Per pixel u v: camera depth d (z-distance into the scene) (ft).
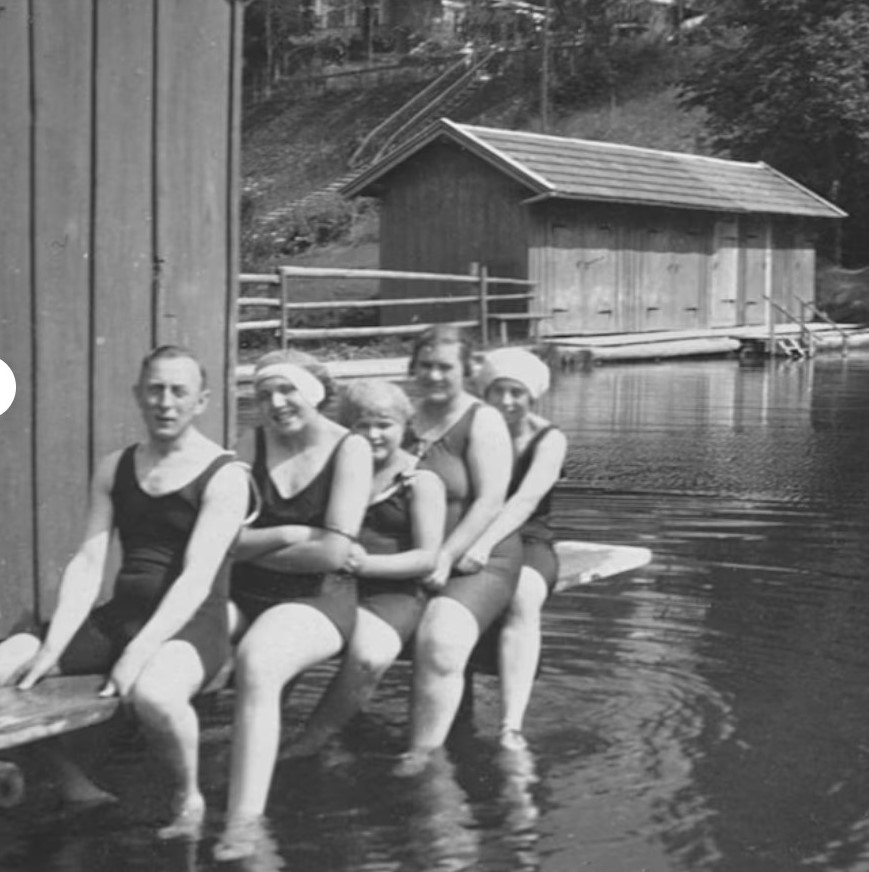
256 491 16.81
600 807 15.99
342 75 182.50
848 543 30.12
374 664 17.12
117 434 18.63
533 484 18.62
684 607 24.67
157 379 15.53
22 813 15.79
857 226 128.06
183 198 19.25
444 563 17.60
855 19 121.49
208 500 15.62
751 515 33.32
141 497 15.84
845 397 63.93
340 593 16.76
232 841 14.99
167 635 15.23
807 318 111.04
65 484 18.11
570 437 48.78
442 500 17.62
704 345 92.43
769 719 18.98
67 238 17.98
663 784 16.70
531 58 166.91
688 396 64.34
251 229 143.95
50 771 16.48
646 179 94.63
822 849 14.97
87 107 18.10
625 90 159.02
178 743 15.25
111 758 17.39
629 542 30.14
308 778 16.76
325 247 138.31
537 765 17.28
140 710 15.02
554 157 90.38
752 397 63.93
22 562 17.71
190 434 15.97
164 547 15.89
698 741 18.15
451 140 88.94
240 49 19.79
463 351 18.30
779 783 16.75
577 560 22.07
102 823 15.51
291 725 18.66
